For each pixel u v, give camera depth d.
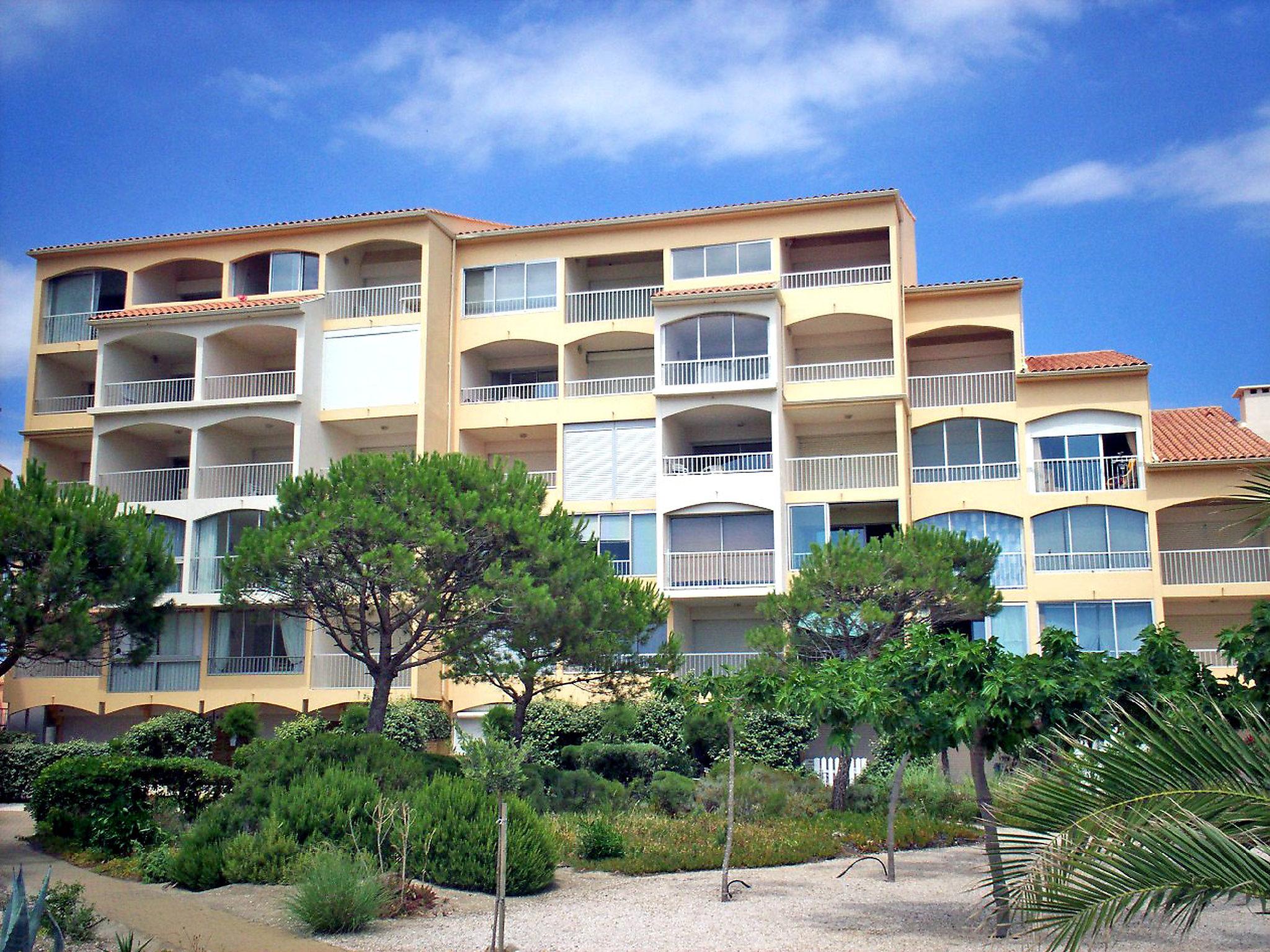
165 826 19.52
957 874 17.47
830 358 37.84
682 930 13.27
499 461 26.52
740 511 34.72
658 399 35.69
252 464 36.78
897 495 34.25
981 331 37.28
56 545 20.56
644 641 26.95
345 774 17.84
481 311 38.78
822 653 26.62
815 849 19.42
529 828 16.48
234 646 35.50
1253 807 6.96
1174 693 9.52
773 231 37.31
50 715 37.62
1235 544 34.34
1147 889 6.68
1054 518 34.34
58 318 40.72
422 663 25.97
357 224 38.28
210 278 41.72
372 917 13.64
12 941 7.91
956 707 12.23
